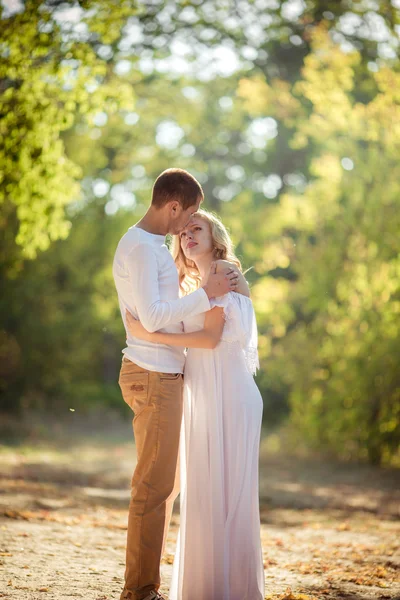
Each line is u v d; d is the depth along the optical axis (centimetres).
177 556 456
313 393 1822
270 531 851
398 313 1636
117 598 468
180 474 470
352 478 1445
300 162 3434
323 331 1831
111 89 1126
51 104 1112
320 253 1792
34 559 573
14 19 1033
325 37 1638
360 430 1677
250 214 2858
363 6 1669
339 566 631
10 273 2256
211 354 457
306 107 2352
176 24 1808
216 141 3569
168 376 445
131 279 436
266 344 1909
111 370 3744
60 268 2716
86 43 1106
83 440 2097
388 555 691
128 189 3609
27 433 2106
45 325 2622
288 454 1830
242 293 476
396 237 1633
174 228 453
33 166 1117
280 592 522
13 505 870
